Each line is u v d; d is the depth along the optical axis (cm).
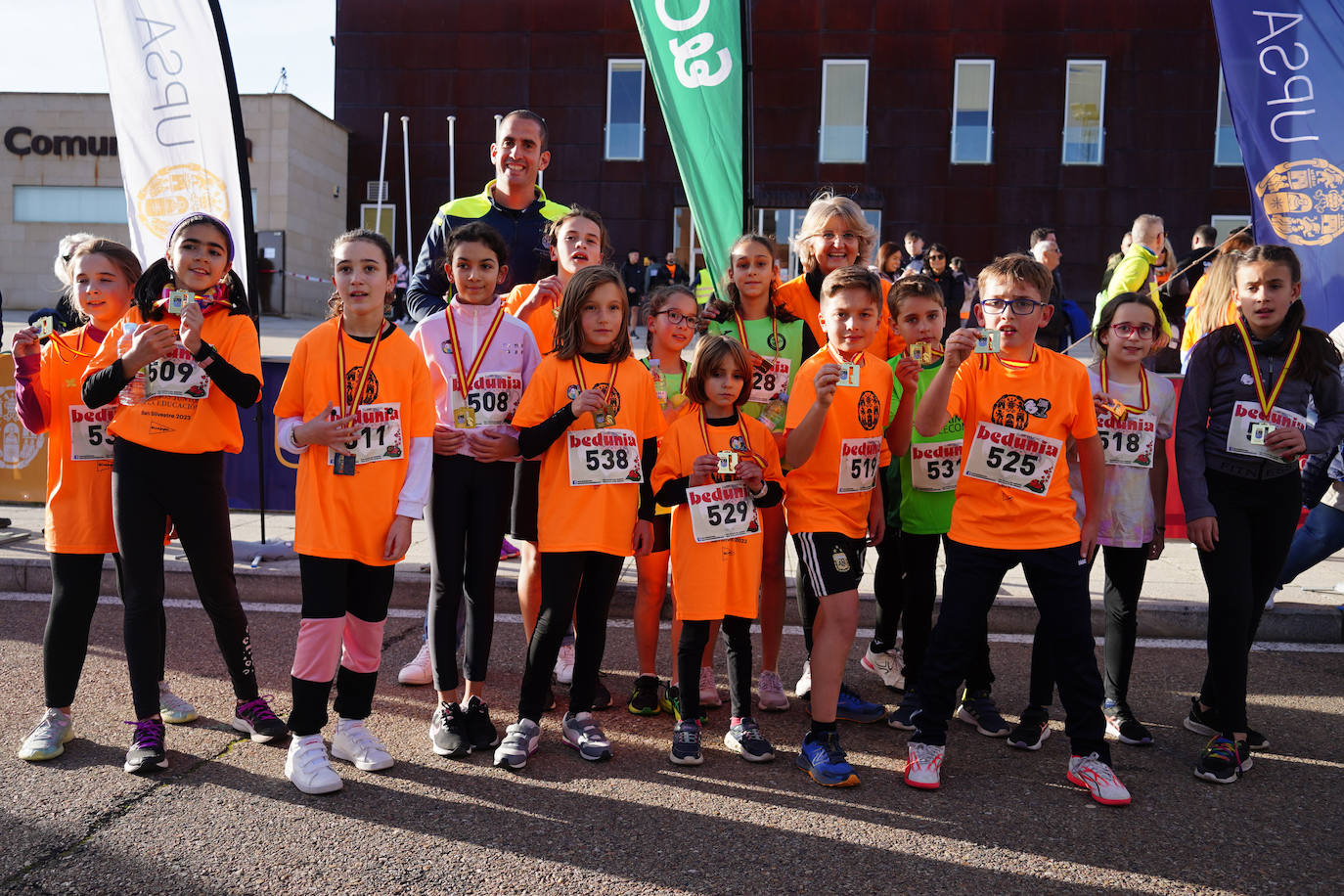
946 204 2253
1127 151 2212
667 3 478
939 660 337
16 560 557
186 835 282
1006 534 337
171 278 347
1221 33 491
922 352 394
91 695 393
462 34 2358
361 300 333
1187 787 334
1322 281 482
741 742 353
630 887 259
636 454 356
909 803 317
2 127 2308
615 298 356
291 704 388
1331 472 477
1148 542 378
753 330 413
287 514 683
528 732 347
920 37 2231
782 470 377
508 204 450
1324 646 497
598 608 357
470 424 361
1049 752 368
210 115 531
